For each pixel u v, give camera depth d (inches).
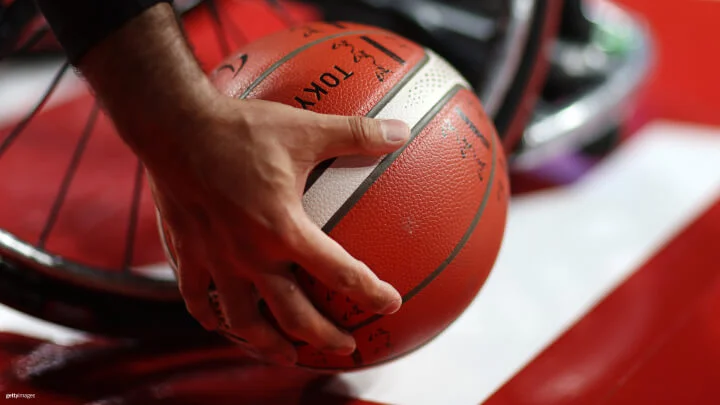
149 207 55.9
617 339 41.7
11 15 44.1
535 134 55.7
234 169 24.6
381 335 30.2
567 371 39.1
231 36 83.2
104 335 40.0
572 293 45.7
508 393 37.4
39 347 40.9
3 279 38.7
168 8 24.8
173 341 41.7
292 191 25.3
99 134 67.9
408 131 28.1
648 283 46.6
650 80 76.5
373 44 31.9
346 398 36.8
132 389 37.6
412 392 37.4
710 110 70.5
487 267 32.1
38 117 71.4
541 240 51.3
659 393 37.6
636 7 96.3
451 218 29.8
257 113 25.2
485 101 46.5
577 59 63.8
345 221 28.2
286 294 26.7
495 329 42.5
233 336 31.4
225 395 37.1
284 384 38.0
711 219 53.3
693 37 87.1
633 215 54.1
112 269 44.1
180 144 24.6
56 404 36.1
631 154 63.0
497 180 32.2
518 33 46.1
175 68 24.4
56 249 49.9
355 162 28.4
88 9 24.0
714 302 44.7
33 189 58.0
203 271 27.9
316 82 29.8
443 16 60.2
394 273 29.0
